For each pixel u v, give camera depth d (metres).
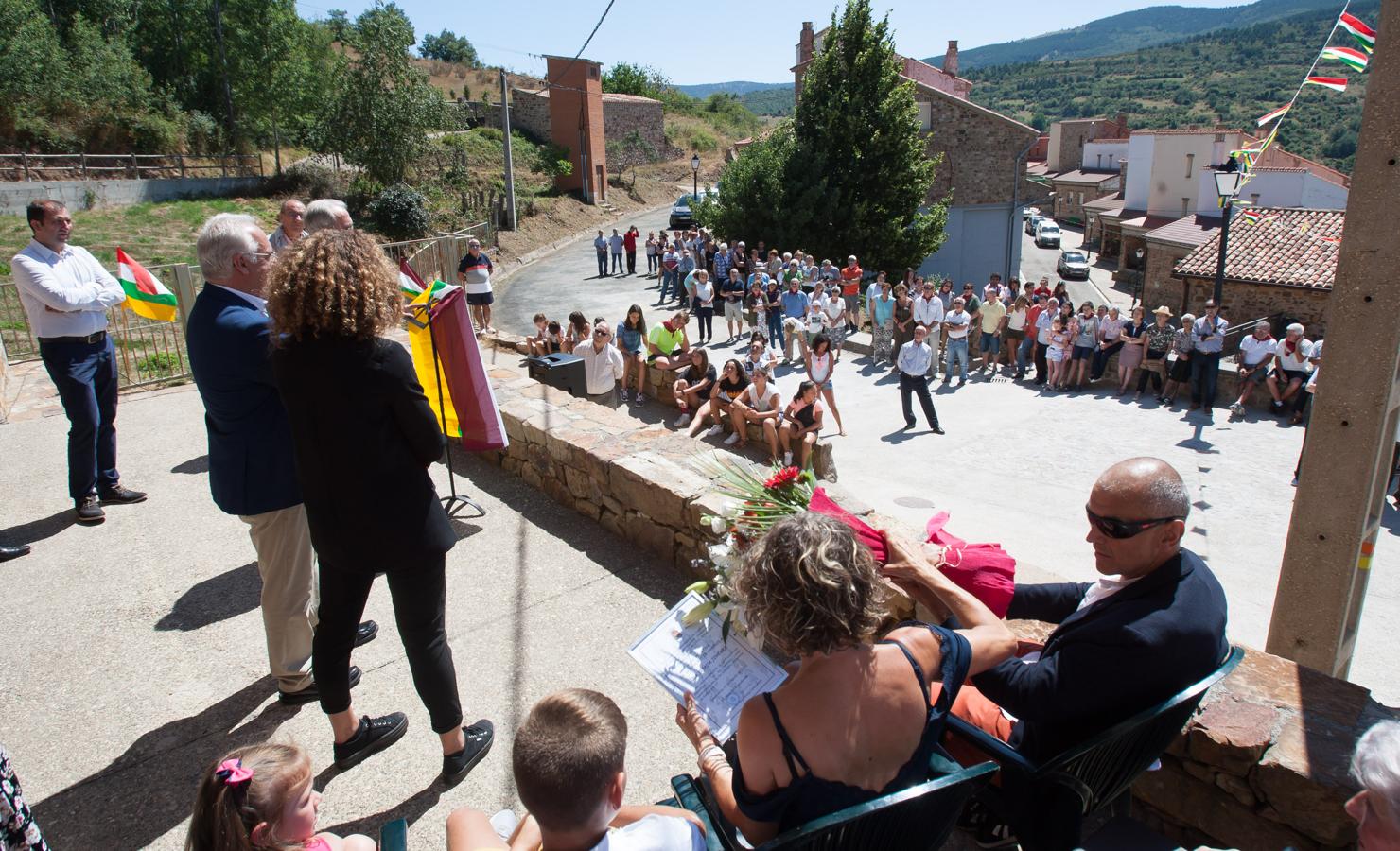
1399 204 2.75
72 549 4.55
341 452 2.42
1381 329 2.85
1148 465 2.07
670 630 2.34
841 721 1.67
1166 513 2.02
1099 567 2.16
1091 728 2.05
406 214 31.03
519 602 4.00
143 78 34.28
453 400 4.44
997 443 13.04
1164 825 2.61
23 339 9.95
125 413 6.97
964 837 2.62
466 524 4.89
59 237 4.52
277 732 3.15
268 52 37.50
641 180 57.53
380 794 2.83
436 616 2.72
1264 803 2.35
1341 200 33.84
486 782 2.88
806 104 28.95
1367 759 1.61
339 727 2.88
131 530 4.78
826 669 1.70
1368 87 2.76
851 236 28.48
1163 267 33.97
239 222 2.86
